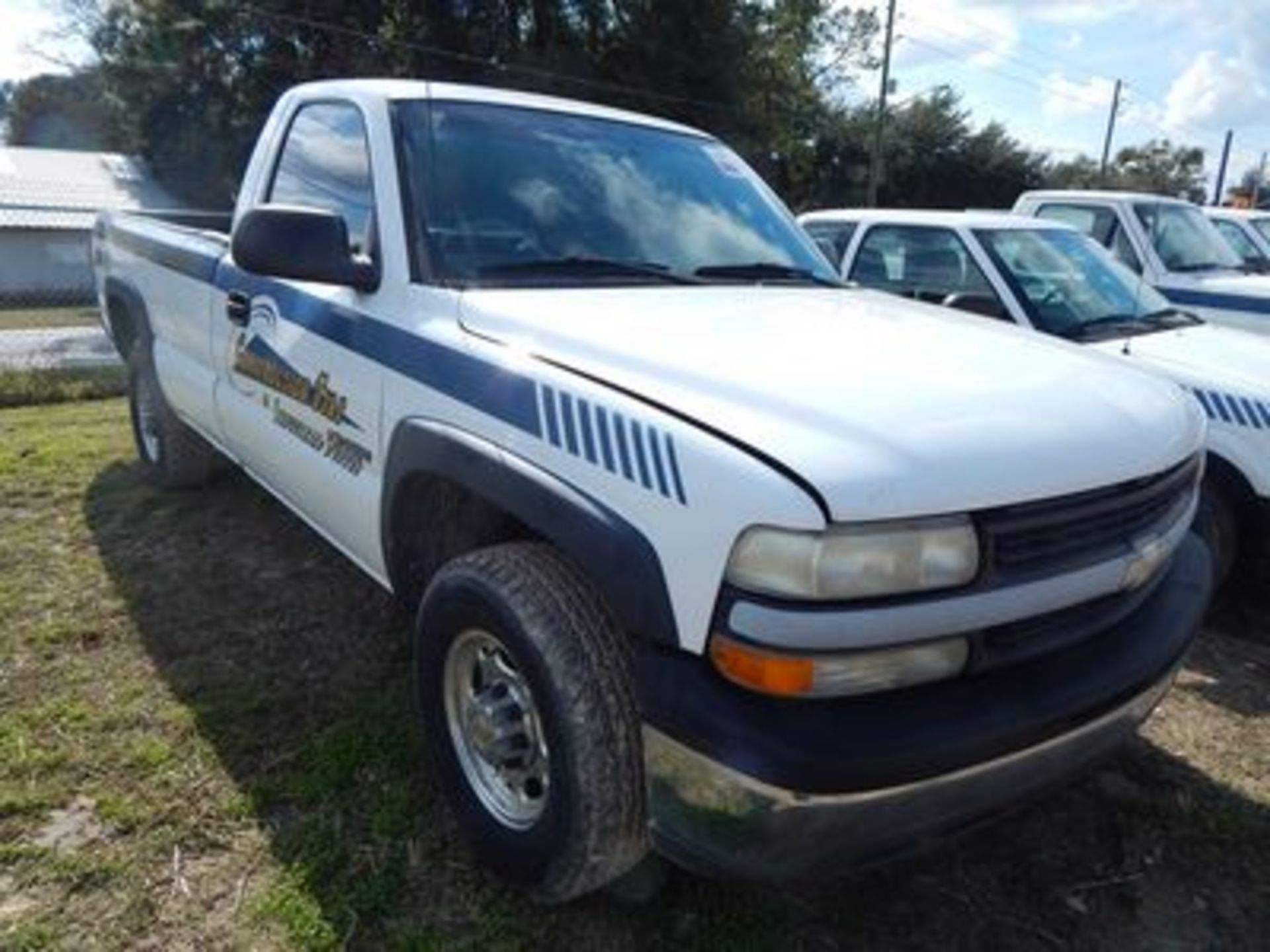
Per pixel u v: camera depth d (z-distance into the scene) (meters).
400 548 2.85
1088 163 54.28
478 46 30.16
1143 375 2.67
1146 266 7.80
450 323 2.62
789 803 1.80
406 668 3.46
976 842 2.76
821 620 1.77
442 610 2.45
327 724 3.12
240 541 4.59
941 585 1.86
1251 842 2.82
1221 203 47.50
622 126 3.55
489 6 30.00
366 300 2.93
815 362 2.23
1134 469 2.16
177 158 35.25
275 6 29.42
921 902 2.52
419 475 2.65
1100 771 3.13
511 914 2.38
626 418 2.06
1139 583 2.30
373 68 29.42
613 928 2.35
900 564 1.81
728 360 2.20
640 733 2.06
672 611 1.90
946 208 48.78
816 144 41.34
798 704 1.82
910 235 5.94
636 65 30.27
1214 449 4.13
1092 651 2.18
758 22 32.47
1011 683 2.01
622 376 2.18
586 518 2.04
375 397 2.81
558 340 2.38
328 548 4.50
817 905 2.48
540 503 2.16
